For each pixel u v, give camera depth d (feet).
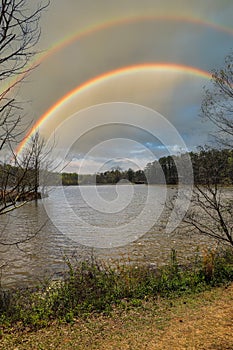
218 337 15.10
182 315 18.31
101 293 21.62
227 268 25.84
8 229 58.65
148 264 32.04
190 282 23.86
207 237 43.39
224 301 20.04
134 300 20.84
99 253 39.01
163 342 15.10
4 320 18.10
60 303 20.17
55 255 38.22
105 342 15.51
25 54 11.28
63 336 16.34
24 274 30.09
